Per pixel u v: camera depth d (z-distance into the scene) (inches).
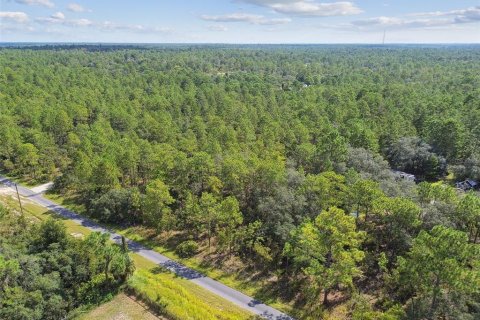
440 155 3673.7
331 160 3125.0
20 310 1811.0
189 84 7436.0
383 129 4099.4
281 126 4249.5
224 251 2593.5
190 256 2588.6
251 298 2166.6
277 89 7613.2
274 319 1993.1
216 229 2751.0
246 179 2815.0
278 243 2468.0
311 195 2482.8
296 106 5502.0
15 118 4795.8
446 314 1614.2
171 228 2886.3
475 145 3708.2
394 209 2063.2
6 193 3555.6
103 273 2183.8
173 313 1893.5
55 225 2324.1
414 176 3609.7
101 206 3097.9
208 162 2962.6
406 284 1834.4
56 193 3644.2
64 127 4579.2
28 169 4060.0
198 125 4404.5
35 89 6264.8
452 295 1642.5
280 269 2347.4
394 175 2984.7
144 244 2768.2
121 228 3002.0
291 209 2450.8
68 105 5211.6
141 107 5659.5
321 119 4478.3
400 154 3695.9
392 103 5305.1
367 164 3034.0
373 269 2212.1
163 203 2874.0
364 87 6535.4
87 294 2073.1
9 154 4183.1
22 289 1943.9
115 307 1973.4
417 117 4640.8
